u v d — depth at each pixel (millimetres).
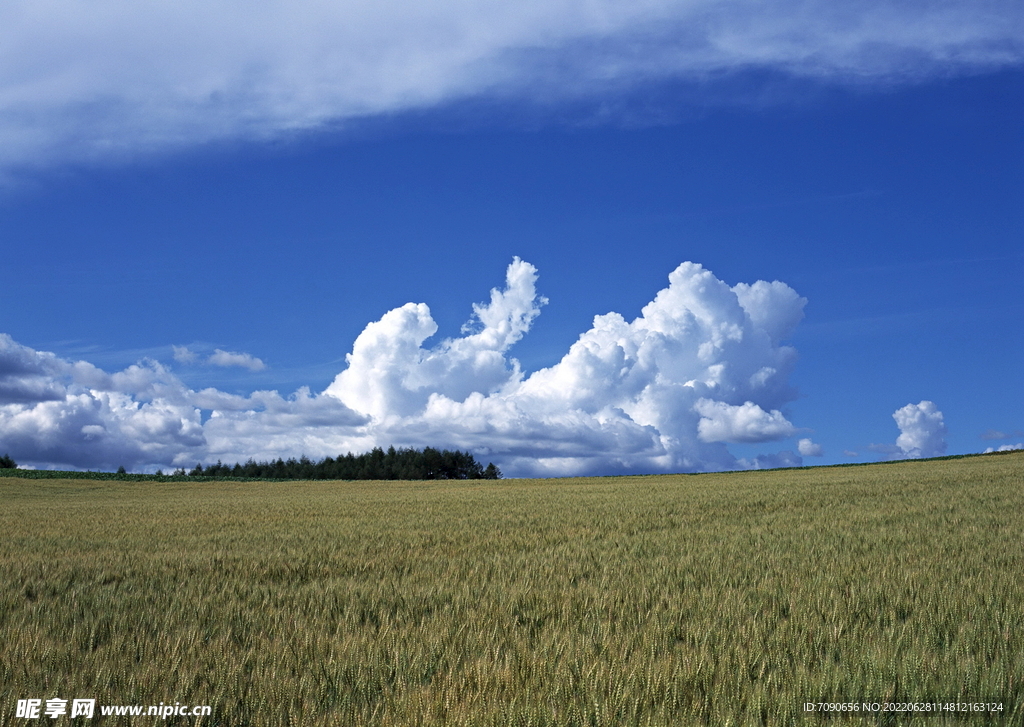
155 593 8305
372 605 7336
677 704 4258
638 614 6574
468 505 26344
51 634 6227
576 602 7148
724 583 8156
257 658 5289
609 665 4844
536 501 27750
